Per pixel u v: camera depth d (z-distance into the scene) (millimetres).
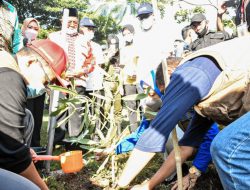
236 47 1617
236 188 1456
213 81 1579
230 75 1560
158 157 3457
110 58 5727
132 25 5684
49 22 23734
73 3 21906
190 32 5617
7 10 2174
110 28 17359
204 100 1632
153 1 2131
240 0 1841
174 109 1584
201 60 1615
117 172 3080
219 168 1509
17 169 1684
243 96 1567
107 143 3047
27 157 1688
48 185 2943
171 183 2908
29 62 1730
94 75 4145
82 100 2996
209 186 2871
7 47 1861
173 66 2266
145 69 3934
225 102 1602
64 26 3510
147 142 1647
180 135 2916
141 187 1955
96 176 3096
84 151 4043
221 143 1471
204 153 2502
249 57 1589
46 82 1805
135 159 1677
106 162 3010
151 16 4172
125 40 5684
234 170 1443
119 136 3086
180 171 1887
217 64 1600
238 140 1419
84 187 2945
